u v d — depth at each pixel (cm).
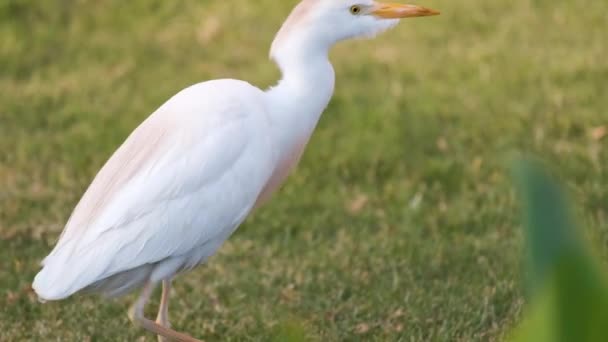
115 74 1530
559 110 1355
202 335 861
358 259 1003
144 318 713
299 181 1197
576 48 1566
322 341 840
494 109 1370
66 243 700
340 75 1495
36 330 858
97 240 684
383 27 753
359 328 859
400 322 872
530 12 1702
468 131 1312
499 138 1283
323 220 1102
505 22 1669
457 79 1466
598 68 1480
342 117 1366
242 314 893
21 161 1262
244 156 705
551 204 283
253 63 1558
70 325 873
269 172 726
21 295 923
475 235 1068
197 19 1720
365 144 1288
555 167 1194
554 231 282
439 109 1370
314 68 748
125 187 698
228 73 1523
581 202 1103
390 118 1341
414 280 955
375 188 1191
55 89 1479
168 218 686
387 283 950
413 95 1419
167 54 1602
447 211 1122
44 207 1138
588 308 278
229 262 1009
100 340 852
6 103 1439
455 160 1237
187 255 709
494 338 834
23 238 1055
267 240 1070
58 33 1661
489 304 895
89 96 1458
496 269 968
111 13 1728
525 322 325
